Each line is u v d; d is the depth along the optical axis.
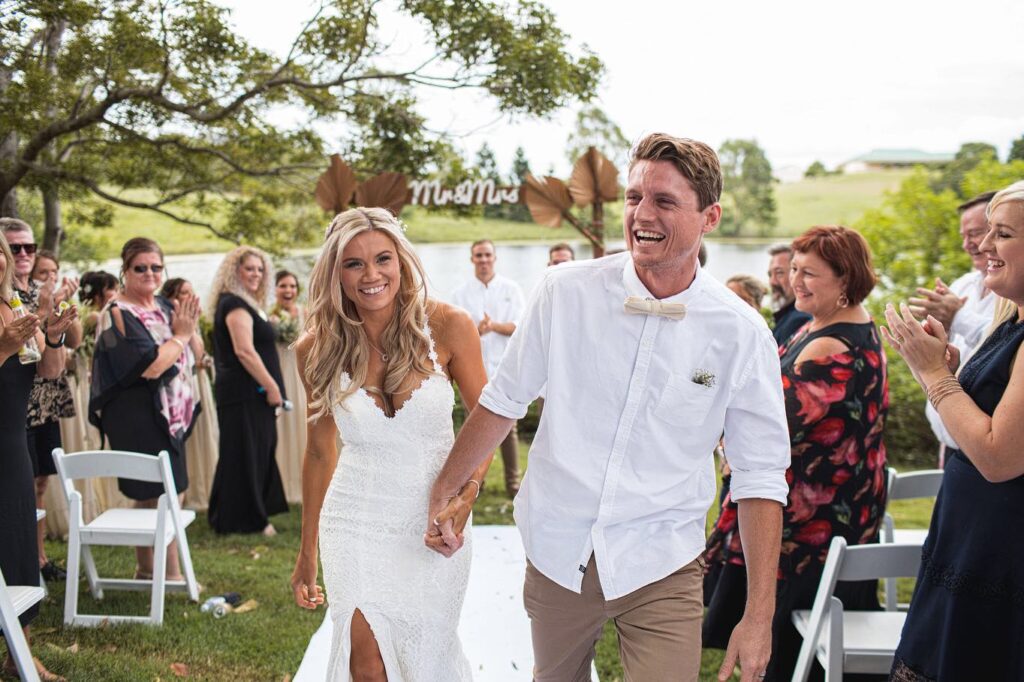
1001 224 2.14
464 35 7.16
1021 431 1.96
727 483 3.44
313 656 2.90
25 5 5.67
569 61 7.50
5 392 2.96
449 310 2.52
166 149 7.62
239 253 5.30
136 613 3.96
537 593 2.10
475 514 5.71
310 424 2.59
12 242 4.11
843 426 2.96
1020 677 2.06
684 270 1.92
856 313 3.09
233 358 5.27
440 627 2.40
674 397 1.94
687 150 1.81
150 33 6.49
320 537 2.44
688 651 1.95
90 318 5.15
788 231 13.09
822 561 3.00
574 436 2.00
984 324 3.30
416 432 2.39
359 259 2.33
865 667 2.69
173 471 4.37
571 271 1.99
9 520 2.98
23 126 6.32
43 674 3.12
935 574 2.24
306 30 7.20
